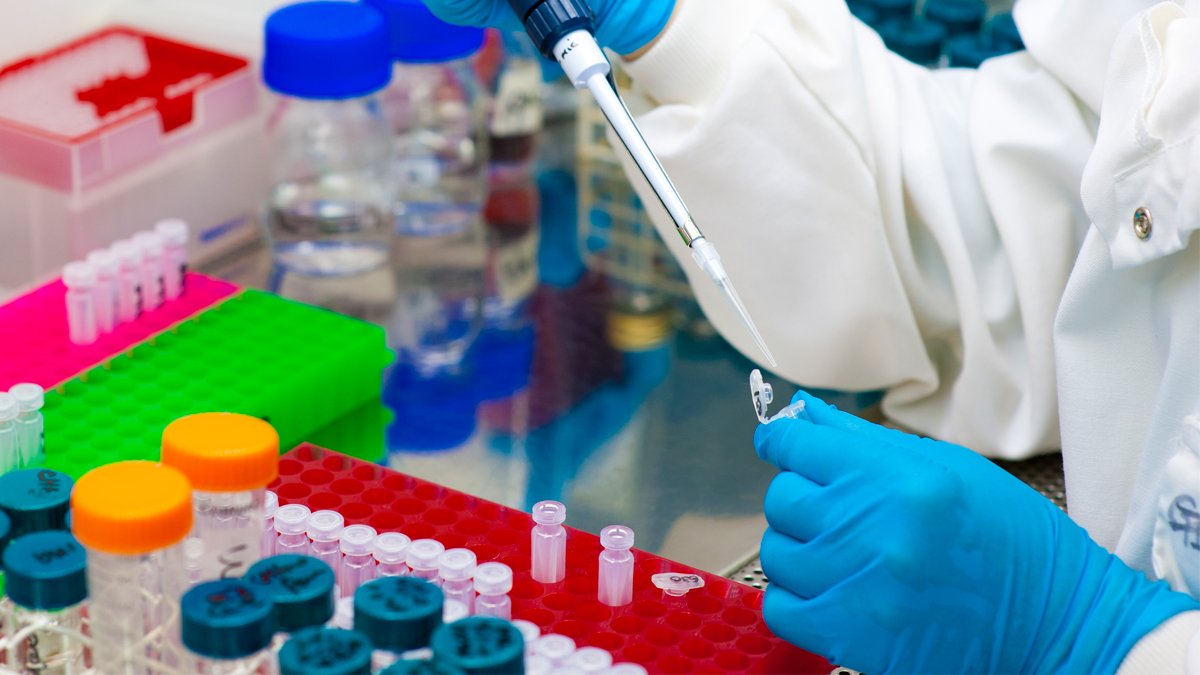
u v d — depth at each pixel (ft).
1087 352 4.17
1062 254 4.61
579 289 6.08
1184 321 3.87
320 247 6.15
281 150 6.23
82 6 6.38
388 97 6.50
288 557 3.25
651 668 3.67
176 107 5.76
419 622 3.13
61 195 5.50
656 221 5.10
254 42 6.23
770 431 3.92
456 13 4.59
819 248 4.76
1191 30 3.87
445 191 6.57
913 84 4.96
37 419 4.26
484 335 5.70
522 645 3.09
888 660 3.59
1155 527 3.75
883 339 4.91
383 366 5.23
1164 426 3.92
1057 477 4.85
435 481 4.76
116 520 2.95
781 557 3.71
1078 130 4.54
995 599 3.57
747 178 4.71
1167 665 3.46
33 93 5.82
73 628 3.39
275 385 4.81
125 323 5.15
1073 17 4.48
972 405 4.79
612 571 3.89
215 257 6.10
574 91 7.22
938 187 4.70
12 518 3.36
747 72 4.60
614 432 5.11
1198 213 3.62
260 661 3.17
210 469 3.18
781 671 3.67
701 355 5.64
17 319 5.14
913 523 3.50
